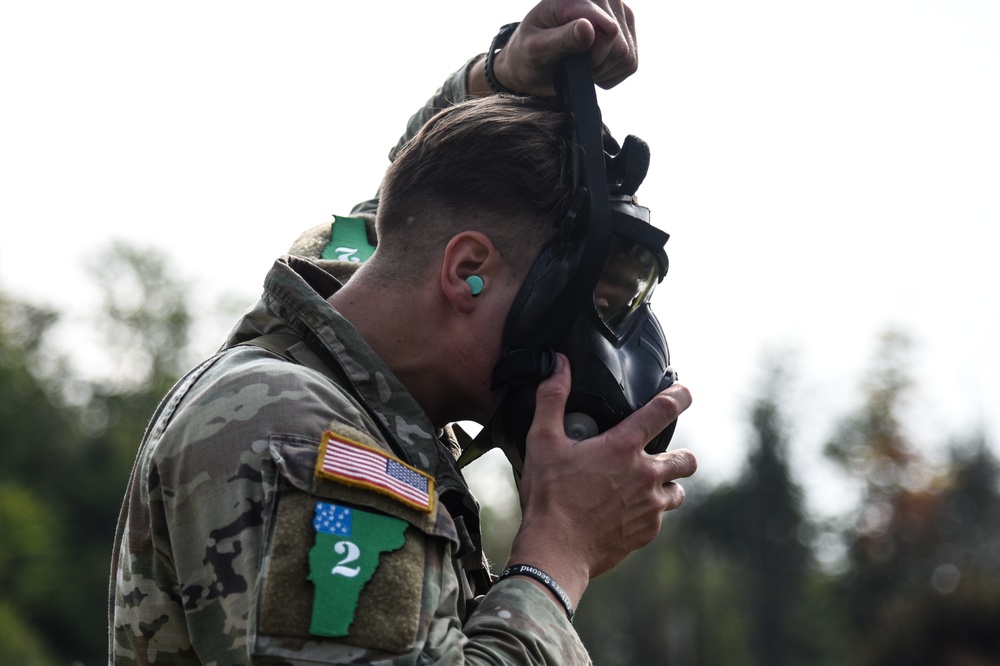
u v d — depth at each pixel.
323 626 2.50
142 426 68.94
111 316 73.44
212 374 3.04
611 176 3.42
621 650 78.19
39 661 47.31
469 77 4.55
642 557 80.00
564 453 3.14
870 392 71.75
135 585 2.96
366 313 3.27
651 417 3.23
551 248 3.23
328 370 3.15
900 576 69.25
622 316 3.35
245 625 2.60
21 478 61.06
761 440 88.12
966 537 71.38
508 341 3.21
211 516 2.71
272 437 2.73
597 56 3.43
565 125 3.33
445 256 3.23
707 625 79.50
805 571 85.25
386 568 2.61
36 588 51.00
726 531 88.31
